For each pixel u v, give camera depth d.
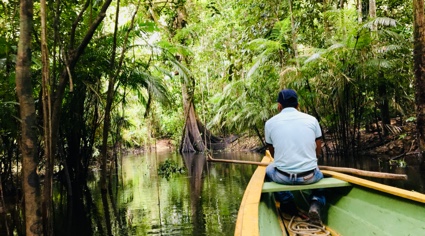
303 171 3.42
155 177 10.01
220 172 10.21
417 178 6.33
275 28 10.34
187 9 13.13
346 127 10.12
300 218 3.64
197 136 19.14
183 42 13.52
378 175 3.67
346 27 9.48
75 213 5.94
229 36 14.00
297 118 3.62
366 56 9.01
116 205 6.41
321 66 9.44
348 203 3.36
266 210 3.23
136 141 23.19
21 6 3.25
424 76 6.96
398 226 2.64
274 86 11.44
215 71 17.34
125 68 8.46
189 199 6.52
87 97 8.97
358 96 10.12
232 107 14.66
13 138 6.43
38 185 3.33
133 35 8.72
